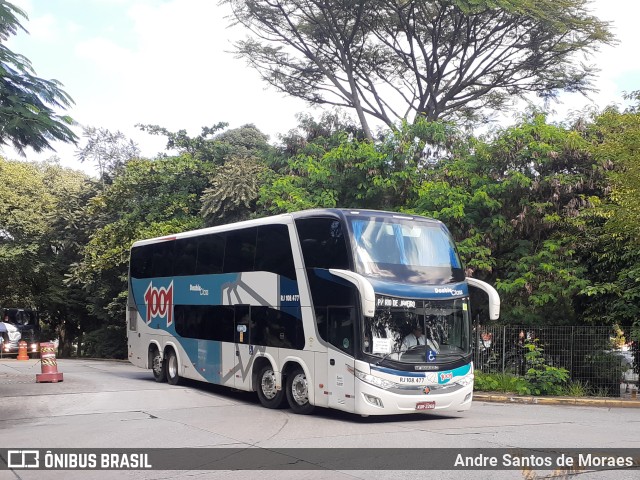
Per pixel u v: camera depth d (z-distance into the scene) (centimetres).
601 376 1905
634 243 1845
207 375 1756
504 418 1423
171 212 3166
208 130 3422
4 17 1280
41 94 1378
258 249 1582
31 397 1673
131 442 1096
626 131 1900
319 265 1381
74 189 4109
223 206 2812
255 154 3247
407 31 2897
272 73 3102
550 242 2084
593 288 1936
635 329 1878
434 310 1345
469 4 2578
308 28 2969
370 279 1298
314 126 2959
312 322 1382
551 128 2192
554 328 1962
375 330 1280
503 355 2005
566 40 2795
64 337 4609
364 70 3153
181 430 1210
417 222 1407
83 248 3650
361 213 1364
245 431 1201
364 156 2352
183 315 1895
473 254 2152
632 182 1767
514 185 2111
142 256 2170
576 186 2114
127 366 2856
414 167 2322
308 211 1439
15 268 4122
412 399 1284
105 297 3503
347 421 1333
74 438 1134
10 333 3853
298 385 1427
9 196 4112
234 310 1655
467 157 2334
